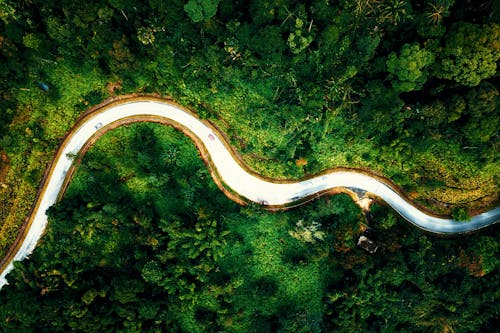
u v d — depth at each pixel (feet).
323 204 220.02
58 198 220.02
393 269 219.61
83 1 178.40
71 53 198.80
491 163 199.93
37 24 190.80
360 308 230.07
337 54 186.09
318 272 230.48
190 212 225.35
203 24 181.16
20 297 207.00
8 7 180.24
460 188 218.18
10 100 205.98
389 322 239.71
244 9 183.83
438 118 186.60
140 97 221.66
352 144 215.10
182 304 225.15
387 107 187.93
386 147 208.23
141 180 221.87
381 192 228.84
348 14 177.37
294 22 174.40
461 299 225.56
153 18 185.88
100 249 222.07
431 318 237.25
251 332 241.55
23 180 216.54
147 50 196.75
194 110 222.69
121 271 224.74
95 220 215.51
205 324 234.99
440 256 221.25
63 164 220.43
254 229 228.22
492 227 228.84
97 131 221.46
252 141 221.87
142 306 220.23
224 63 194.18
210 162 227.20
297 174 226.17
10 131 211.41
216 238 219.82
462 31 167.32
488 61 167.02
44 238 219.20
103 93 217.97
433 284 224.53
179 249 222.89
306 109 198.18
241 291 236.22
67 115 217.77
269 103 205.87
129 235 223.30
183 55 198.29
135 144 222.07
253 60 188.96
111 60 194.29
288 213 226.79
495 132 185.78
